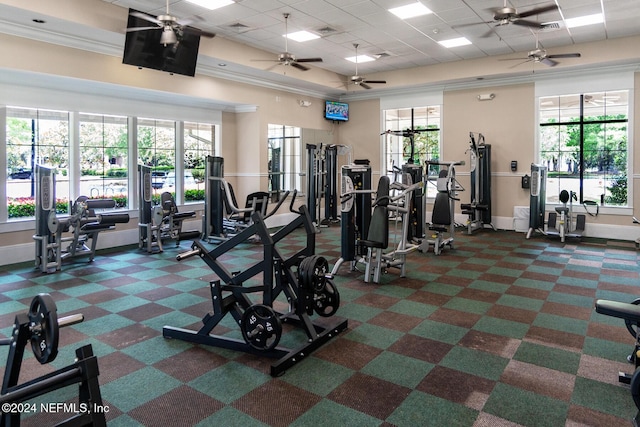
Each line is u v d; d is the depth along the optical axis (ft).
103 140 24.57
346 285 16.85
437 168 33.73
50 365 10.23
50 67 19.06
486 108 31.32
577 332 12.07
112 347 11.20
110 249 23.93
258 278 18.06
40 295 6.40
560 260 21.08
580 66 26.68
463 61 30.04
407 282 17.26
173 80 24.45
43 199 18.49
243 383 9.33
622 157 27.25
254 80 29.37
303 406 8.42
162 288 16.44
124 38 20.07
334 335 11.84
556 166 29.43
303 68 24.04
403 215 18.22
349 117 37.83
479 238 27.40
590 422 7.86
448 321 12.99
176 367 10.10
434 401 8.60
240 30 23.18
